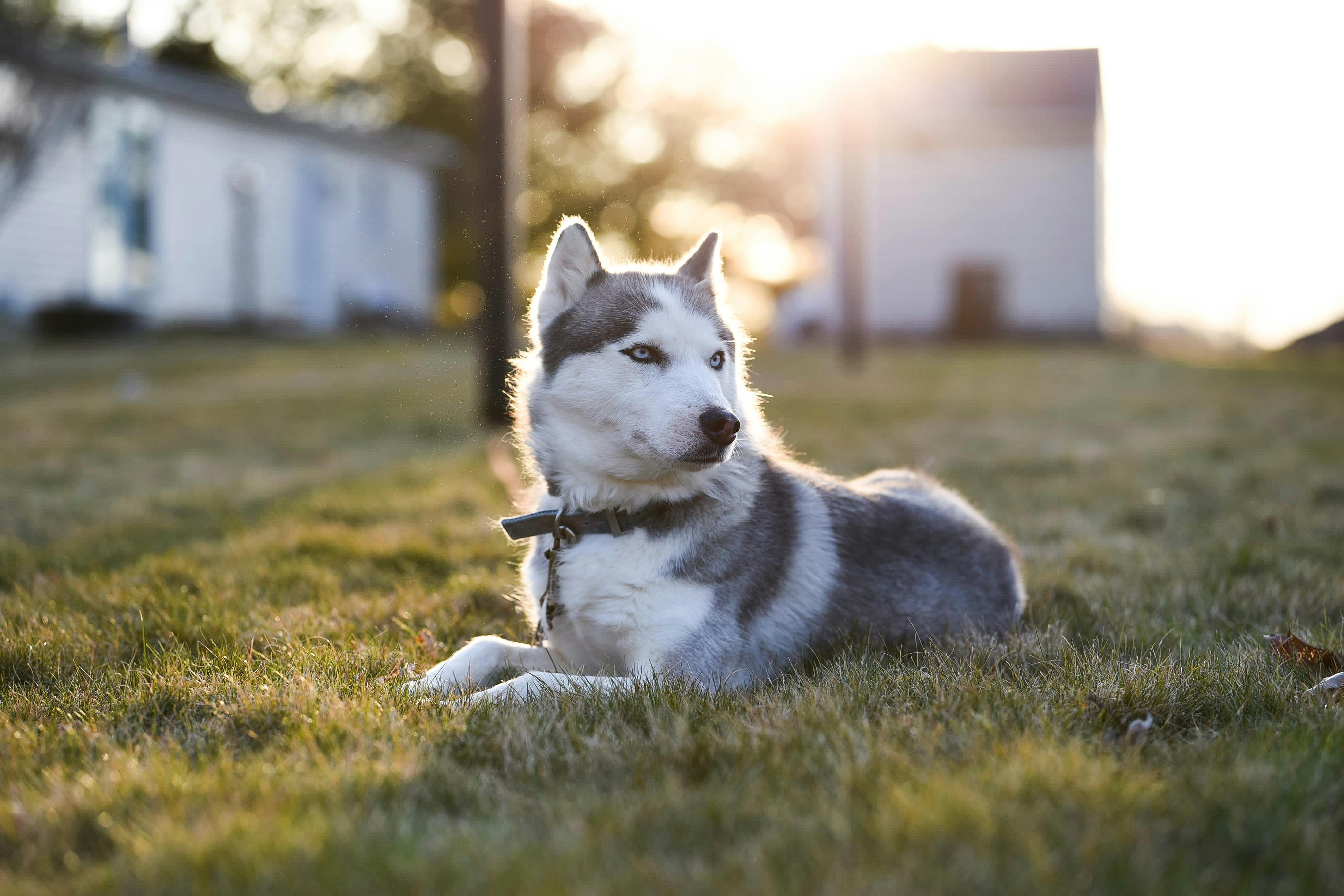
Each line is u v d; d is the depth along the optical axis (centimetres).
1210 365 2166
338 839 199
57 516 622
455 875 186
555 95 4156
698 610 323
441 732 266
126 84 2080
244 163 2469
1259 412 1216
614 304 340
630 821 206
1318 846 193
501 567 487
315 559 504
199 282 2378
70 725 272
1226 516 600
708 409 312
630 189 4406
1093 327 2964
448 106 4050
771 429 413
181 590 424
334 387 1521
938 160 2972
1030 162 2930
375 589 450
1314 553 504
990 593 395
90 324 2056
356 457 903
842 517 373
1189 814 205
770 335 3719
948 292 3017
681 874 185
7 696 304
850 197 2041
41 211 2023
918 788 216
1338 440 938
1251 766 226
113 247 2203
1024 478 764
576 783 232
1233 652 338
